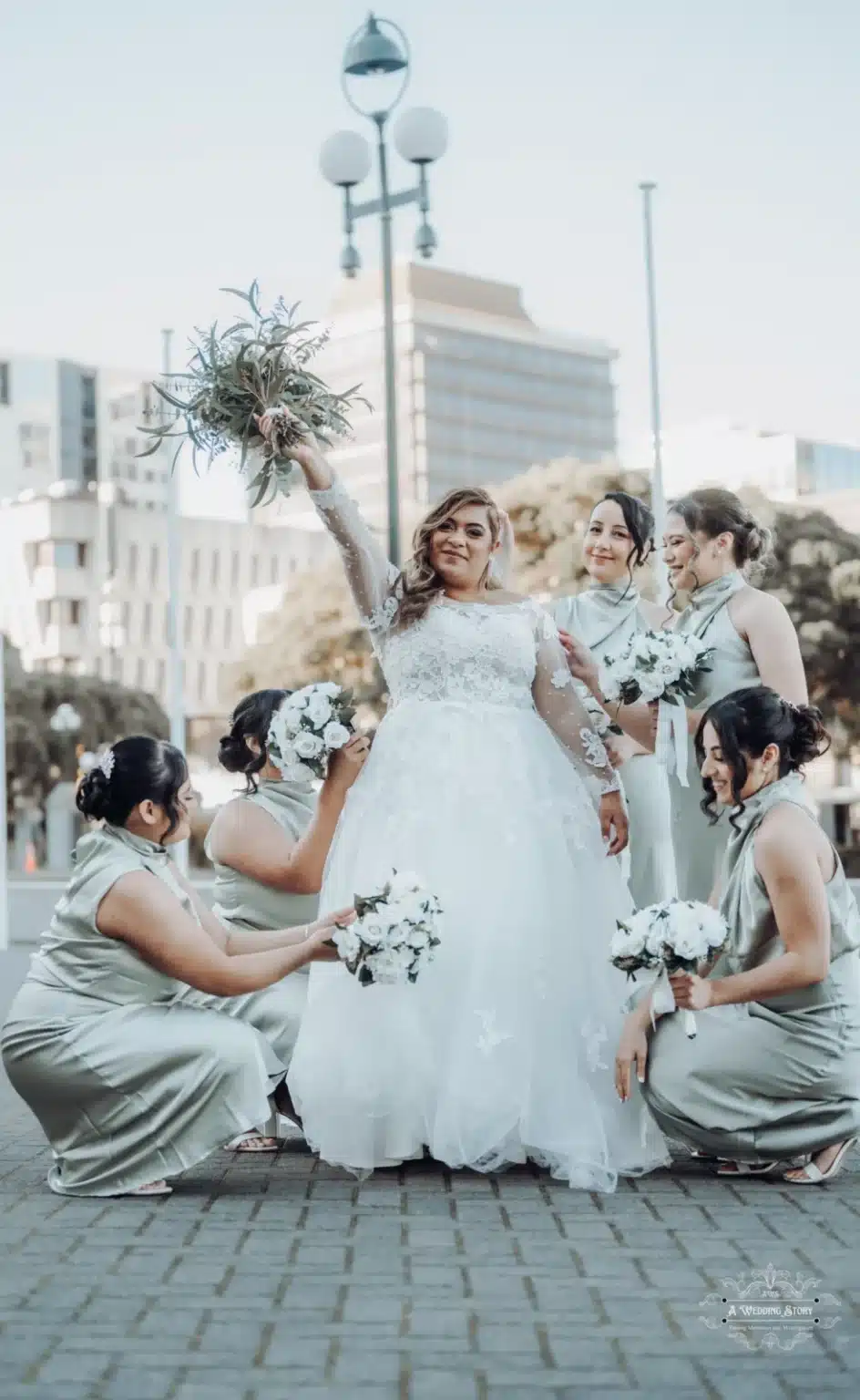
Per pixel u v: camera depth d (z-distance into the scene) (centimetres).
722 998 563
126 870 559
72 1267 461
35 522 9512
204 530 9888
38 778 6188
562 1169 577
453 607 632
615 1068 594
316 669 4384
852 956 585
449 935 590
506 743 619
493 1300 426
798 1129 572
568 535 3678
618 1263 462
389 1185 574
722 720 579
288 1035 650
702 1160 618
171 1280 448
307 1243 488
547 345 13712
